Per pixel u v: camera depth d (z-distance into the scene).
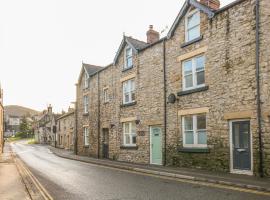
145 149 20.22
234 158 13.99
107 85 26.03
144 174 14.92
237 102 13.90
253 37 13.41
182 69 17.52
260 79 12.93
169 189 10.53
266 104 12.62
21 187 11.15
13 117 144.38
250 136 13.27
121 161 22.23
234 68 14.17
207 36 15.77
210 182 11.85
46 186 11.77
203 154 15.55
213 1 17.50
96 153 27.47
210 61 15.48
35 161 24.30
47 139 73.25
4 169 17.08
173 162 17.55
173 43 18.25
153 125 19.62
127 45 23.22
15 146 59.41
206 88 15.52
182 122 17.22
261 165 12.56
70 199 9.30
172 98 17.67
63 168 18.34
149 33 23.09
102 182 12.43
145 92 20.53
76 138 32.97
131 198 9.23
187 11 17.28
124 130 23.17
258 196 8.99
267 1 12.91
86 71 30.33
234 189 10.24
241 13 14.05
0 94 35.22
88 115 29.81
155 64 19.69
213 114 15.09
